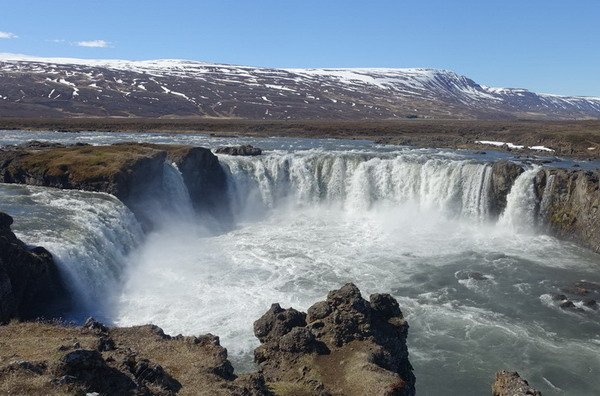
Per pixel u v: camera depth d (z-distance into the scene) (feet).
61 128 488.02
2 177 207.41
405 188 244.42
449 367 108.78
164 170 220.64
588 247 193.77
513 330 125.80
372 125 580.30
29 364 59.36
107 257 147.13
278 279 155.43
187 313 129.39
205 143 371.56
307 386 80.12
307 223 230.68
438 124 626.23
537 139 417.49
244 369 102.32
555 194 211.82
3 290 104.17
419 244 198.90
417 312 135.13
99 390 58.49
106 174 191.62
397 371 92.43
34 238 133.90
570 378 106.22
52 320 115.75
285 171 254.27
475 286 153.79
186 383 70.54
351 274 161.89
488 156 316.81
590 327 128.36
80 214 160.04
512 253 188.55
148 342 87.61
